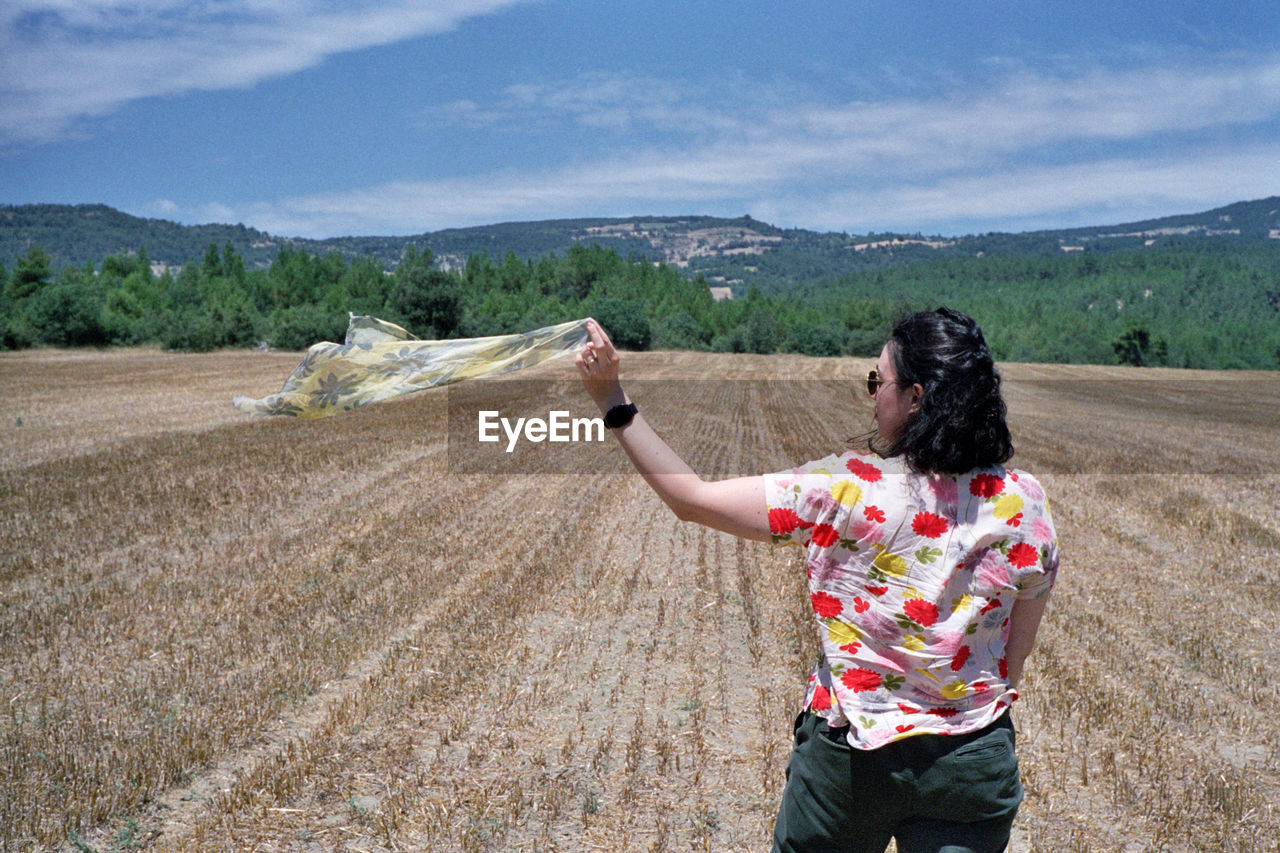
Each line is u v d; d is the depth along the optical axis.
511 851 3.76
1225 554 9.58
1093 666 6.05
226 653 6.14
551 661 6.08
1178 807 4.09
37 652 6.16
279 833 3.91
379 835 3.90
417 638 6.52
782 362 53.66
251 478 13.21
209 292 105.75
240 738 4.85
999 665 1.96
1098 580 8.47
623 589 7.83
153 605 7.23
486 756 4.64
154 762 4.49
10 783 4.26
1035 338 160.75
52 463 14.44
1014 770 1.94
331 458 15.07
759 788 4.31
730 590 7.88
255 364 43.12
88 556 8.85
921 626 1.90
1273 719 5.20
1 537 9.56
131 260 119.94
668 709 5.30
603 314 91.94
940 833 1.95
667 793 4.26
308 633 6.57
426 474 13.68
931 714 1.91
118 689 5.51
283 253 131.12
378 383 2.46
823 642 2.00
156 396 26.77
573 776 4.43
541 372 36.66
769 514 1.96
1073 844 3.79
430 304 75.00
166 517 10.59
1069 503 12.59
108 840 3.86
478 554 9.06
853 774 1.95
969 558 1.90
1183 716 5.20
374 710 5.20
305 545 9.34
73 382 31.95
